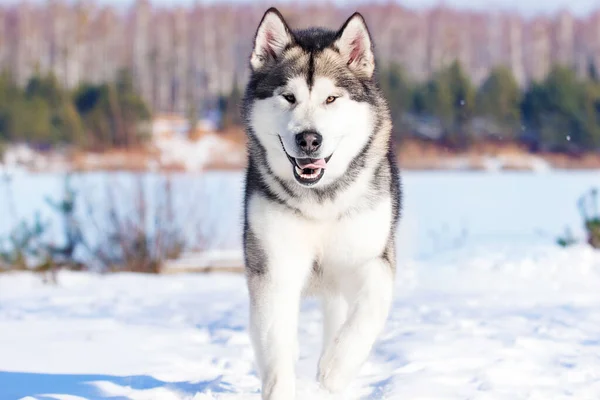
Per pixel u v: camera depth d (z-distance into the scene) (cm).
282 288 392
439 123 3950
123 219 1074
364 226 399
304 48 415
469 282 794
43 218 1379
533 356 459
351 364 365
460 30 6191
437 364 444
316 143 383
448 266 903
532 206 1789
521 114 4019
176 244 1053
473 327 538
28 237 1024
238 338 548
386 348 488
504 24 6375
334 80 401
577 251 916
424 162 3653
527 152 3878
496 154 3809
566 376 418
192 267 996
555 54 6238
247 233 404
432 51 5894
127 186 1515
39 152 3431
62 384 429
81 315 657
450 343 489
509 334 515
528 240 1109
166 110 4888
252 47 443
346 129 398
